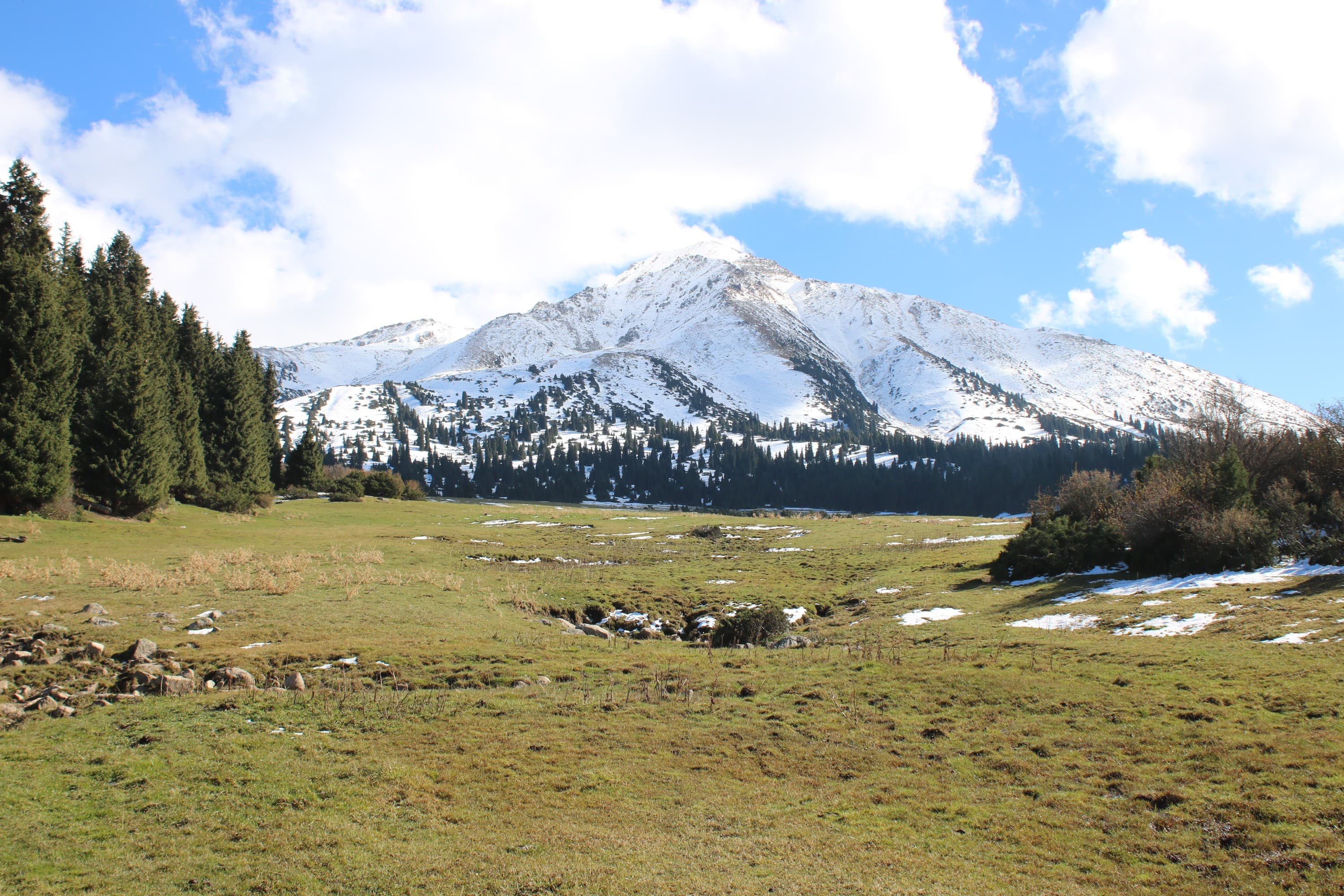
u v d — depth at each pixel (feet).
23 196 204.03
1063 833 36.06
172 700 54.49
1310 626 66.59
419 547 170.81
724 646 87.92
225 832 35.35
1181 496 107.45
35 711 50.78
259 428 256.11
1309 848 32.37
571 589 122.11
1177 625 75.61
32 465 146.72
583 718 53.21
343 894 30.58
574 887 31.48
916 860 34.09
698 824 37.88
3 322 148.46
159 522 183.21
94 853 32.89
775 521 269.23
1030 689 57.41
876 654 74.08
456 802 39.68
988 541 176.14
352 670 65.41
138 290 285.84
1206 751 42.93
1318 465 121.90
